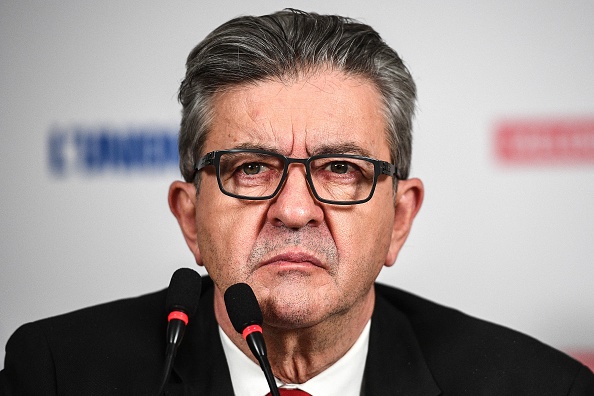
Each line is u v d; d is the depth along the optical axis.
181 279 5.91
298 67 6.32
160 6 10.99
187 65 6.84
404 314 7.93
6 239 10.84
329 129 6.23
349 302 6.29
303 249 6.06
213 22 11.00
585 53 10.88
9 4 10.88
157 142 10.94
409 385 7.13
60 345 7.32
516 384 7.25
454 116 10.88
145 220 10.93
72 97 10.91
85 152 10.91
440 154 10.84
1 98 10.84
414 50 10.92
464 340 7.58
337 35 6.50
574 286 10.78
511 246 10.81
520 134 10.85
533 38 10.90
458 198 10.83
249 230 6.15
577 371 7.44
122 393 6.95
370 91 6.54
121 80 10.93
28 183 10.88
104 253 10.91
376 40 6.76
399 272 10.80
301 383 6.86
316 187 6.23
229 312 5.71
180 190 7.06
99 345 7.32
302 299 6.05
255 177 6.28
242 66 6.32
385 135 6.66
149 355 7.23
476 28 10.92
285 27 6.52
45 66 10.91
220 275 6.32
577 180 10.83
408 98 6.97
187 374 7.00
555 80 10.88
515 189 10.84
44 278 10.87
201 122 6.56
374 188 6.34
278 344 6.59
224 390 6.83
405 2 10.95
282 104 6.24
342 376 6.96
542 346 7.63
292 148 6.18
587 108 10.85
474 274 10.80
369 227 6.34
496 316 10.77
